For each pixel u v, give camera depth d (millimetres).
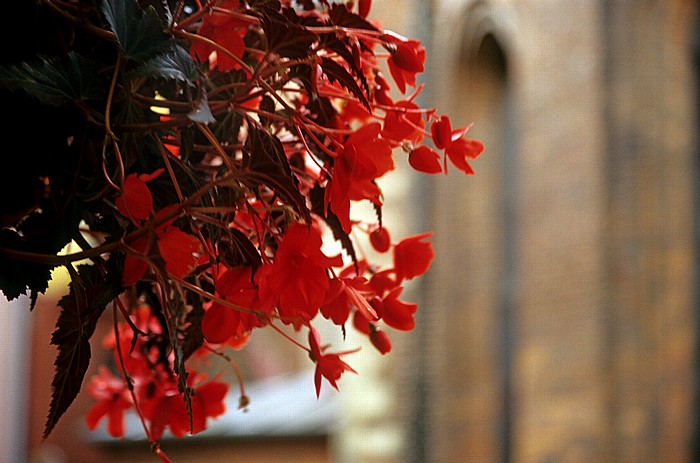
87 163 659
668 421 5375
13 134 636
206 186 627
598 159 5426
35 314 8047
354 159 634
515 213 5930
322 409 8258
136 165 681
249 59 736
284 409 8430
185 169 672
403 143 746
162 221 618
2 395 3848
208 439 8109
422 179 5473
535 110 5746
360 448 5359
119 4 616
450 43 5895
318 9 772
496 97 6012
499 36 5895
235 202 665
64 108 633
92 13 665
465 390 5898
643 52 5430
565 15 5574
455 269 5891
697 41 5492
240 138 825
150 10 625
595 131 5438
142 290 794
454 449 5832
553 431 5629
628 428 5367
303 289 617
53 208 658
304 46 644
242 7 679
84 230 815
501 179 5977
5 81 589
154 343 821
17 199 657
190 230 673
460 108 5945
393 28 5137
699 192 5457
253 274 654
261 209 675
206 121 605
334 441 8016
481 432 5922
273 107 681
